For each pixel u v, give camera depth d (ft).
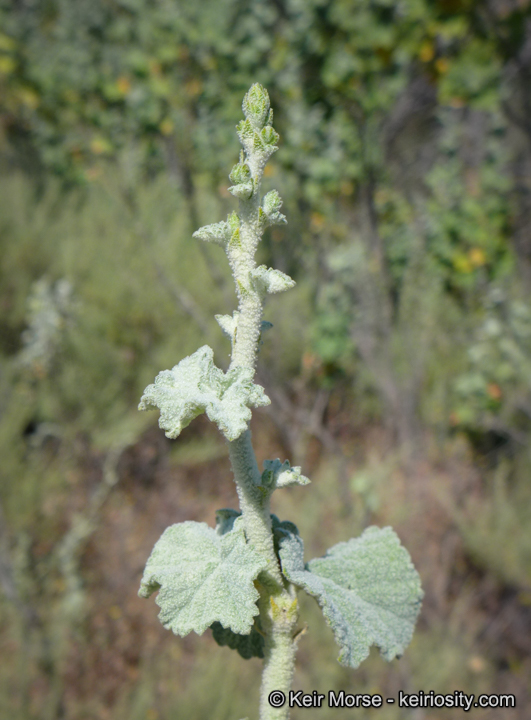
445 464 14.65
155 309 15.51
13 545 11.89
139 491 13.88
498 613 12.57
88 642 10.93
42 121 20.48
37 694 10.07
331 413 15.74
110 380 14.84
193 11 19.60
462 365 16.56
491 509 13.46
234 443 2.49
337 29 19.40
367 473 12.95
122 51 21.13
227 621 2.27
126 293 15.58
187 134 17.92
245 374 2.27
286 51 19.20
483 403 15.60
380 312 16.14
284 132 18.63
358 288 15.71
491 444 16.24
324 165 17.76
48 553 12.12
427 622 11.90
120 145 19.51
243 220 2.43
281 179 17.34
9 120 21.22
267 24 19.34
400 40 19.67
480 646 11.96
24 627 10.46
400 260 18.83
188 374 2.34
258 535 2.50
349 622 2.69
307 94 19.52
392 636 2.87
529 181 21.08
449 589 12.71
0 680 9.80
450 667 11.07
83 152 19.85
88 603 11.43
